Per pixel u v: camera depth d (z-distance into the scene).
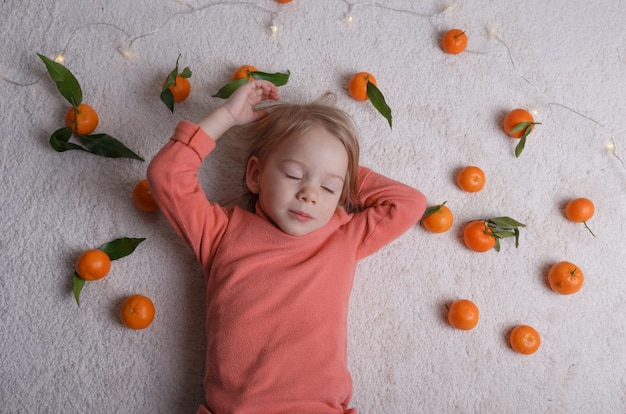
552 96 1.32
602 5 1.36
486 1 1.34
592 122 1.32
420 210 1.13
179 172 1.01
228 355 1.01
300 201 1.02
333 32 1.29
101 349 1.13
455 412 1.18
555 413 1.21
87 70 1.21
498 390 1.20
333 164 1.04
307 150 1.04
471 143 1.28
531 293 1.25
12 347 1.12
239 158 1.21
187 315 1.16
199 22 1.25
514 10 1.34
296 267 1.05
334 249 1.09
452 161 1.27
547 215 1.28
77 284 1.10
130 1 1.24
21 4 1.22
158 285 1.16
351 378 1.10
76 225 1.16
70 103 1.19
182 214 1.04
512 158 1.29
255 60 1.26
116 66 1.22
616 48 1.36
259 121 1.13
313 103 1.17
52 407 1.11
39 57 1.20
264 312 1.02
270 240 1.07
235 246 1.06
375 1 1.30
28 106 1.19
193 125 1.02
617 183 1.31
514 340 1.19
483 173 1.23
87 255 1.08
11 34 1.21
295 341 1.01
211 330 1.05
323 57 1.27
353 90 1.23
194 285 1.17
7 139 1.18
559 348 1.23
